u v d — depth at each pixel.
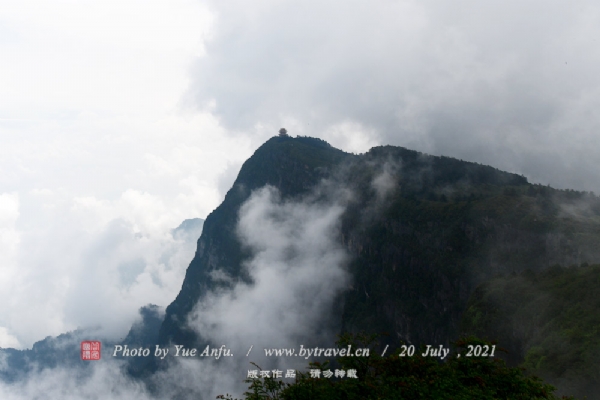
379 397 29.91
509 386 31.42
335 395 31.22
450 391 29.83
